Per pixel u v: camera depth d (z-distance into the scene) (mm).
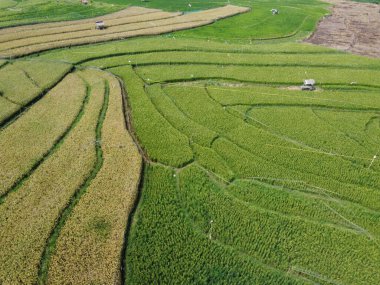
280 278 27031
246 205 32844
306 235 30078
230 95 50469
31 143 40000
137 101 48594
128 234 30156
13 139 40531
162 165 37656
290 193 34281
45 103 48219
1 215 30859
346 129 43188
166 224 31000
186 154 38688
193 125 43469
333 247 29188
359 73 57812
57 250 28062
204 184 35219
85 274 26375
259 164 37438
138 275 26984
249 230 30438
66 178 35000
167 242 29484
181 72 57281
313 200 33469
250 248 29031
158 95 50406
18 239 28797
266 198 33594
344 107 47812
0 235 29016
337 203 33250
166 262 27906
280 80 55062
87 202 32344
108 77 55531
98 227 30047
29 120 44188
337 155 38750
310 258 28359
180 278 26734
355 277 27141
